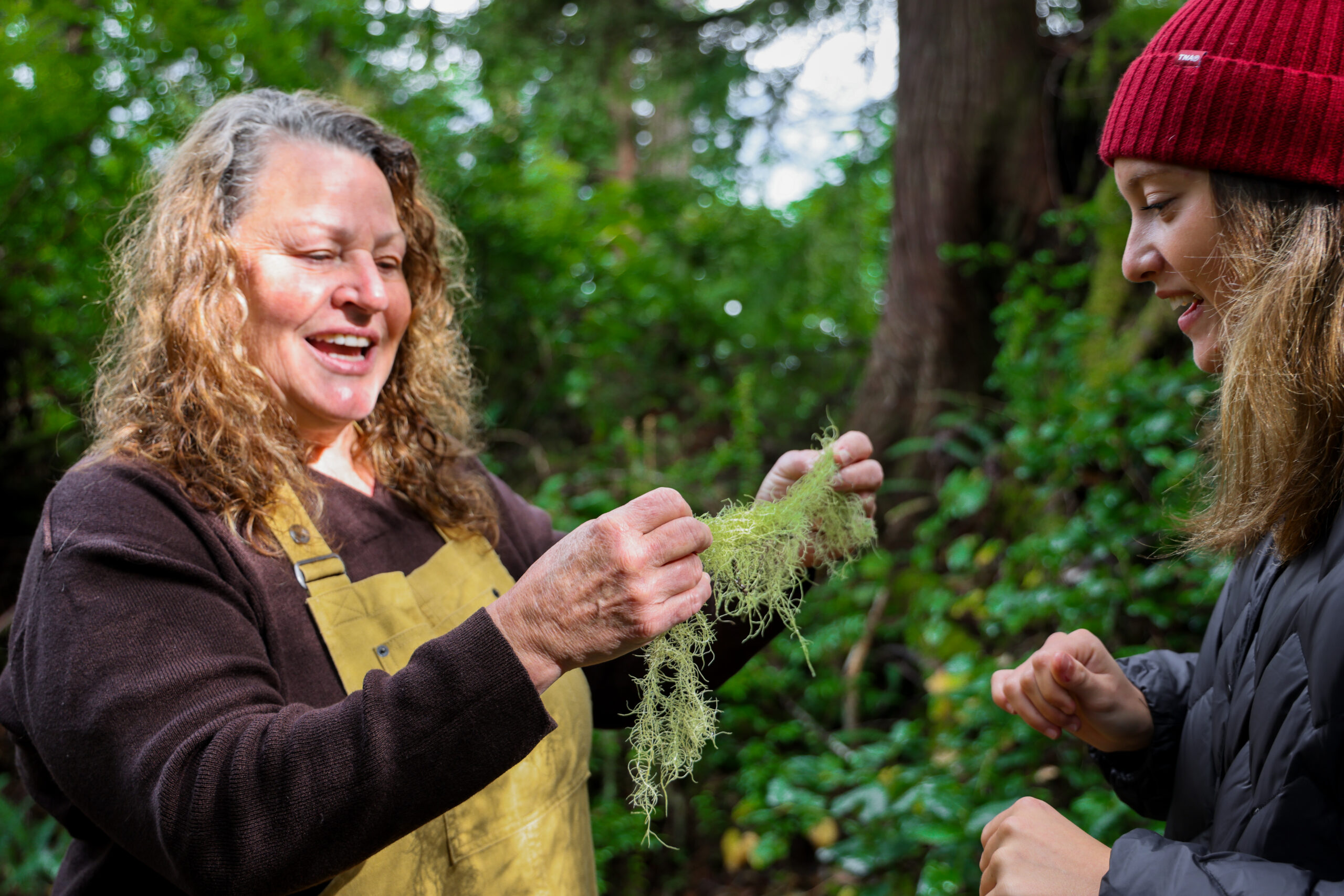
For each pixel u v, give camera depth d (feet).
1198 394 8.18
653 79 18.45
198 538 3.33
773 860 9.42
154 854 2.80
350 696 2.82
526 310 15.26
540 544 4.79
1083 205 13.30
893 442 14.21
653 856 9.73
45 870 8.57
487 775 2.73
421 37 17.01
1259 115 2.99
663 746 3.32
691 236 20.17
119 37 12.14
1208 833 3.32
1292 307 2.90
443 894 3.44
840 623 11.10
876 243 19.63
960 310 14.15
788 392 18.16
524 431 15.65
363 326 3.92
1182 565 7.64
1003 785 7.59
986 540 11.71
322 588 3.53
